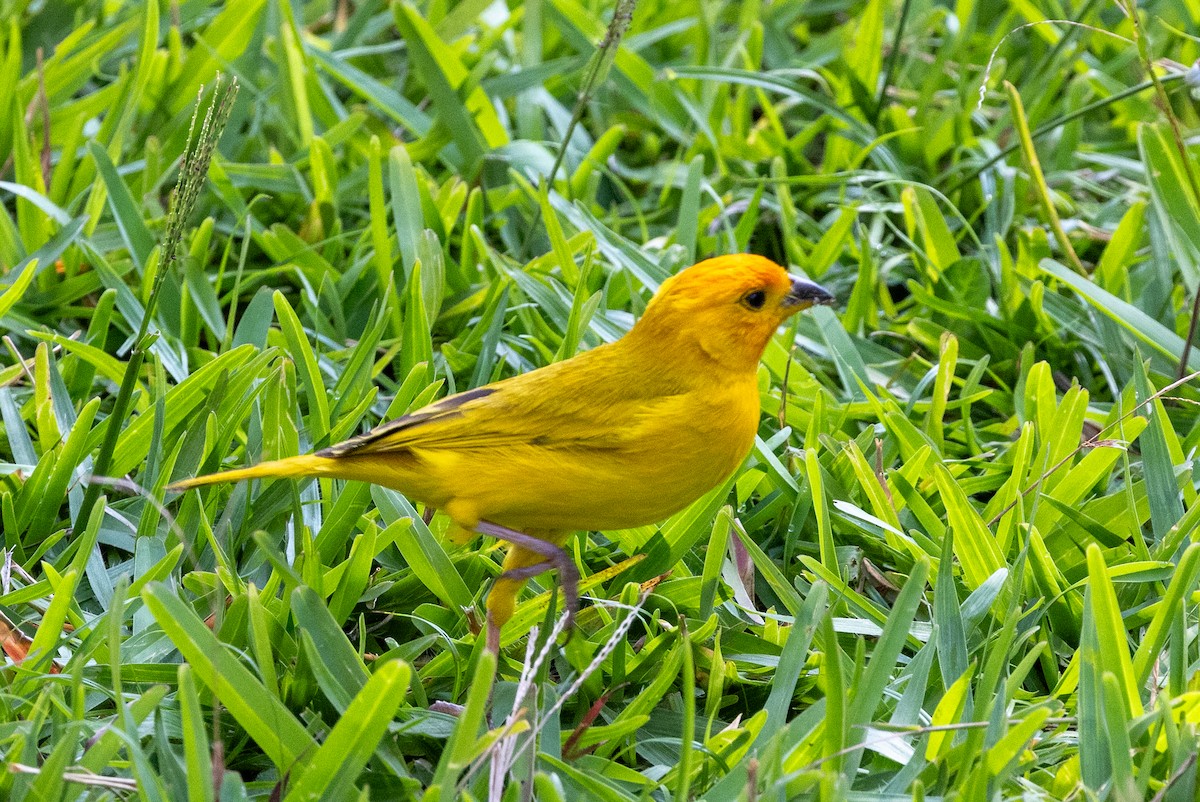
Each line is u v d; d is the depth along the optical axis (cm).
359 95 1148
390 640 625
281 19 1076
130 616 609
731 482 665
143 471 718
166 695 564
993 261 979
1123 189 1091
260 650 538
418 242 875
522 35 1150
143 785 453
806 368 850
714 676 566
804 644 545
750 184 1052
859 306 907
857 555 674
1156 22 1179
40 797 462
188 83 1053
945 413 847
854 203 995
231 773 470
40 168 955
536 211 980
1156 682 550
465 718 450
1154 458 665
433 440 557
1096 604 511
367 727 460
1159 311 885
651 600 634
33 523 664
